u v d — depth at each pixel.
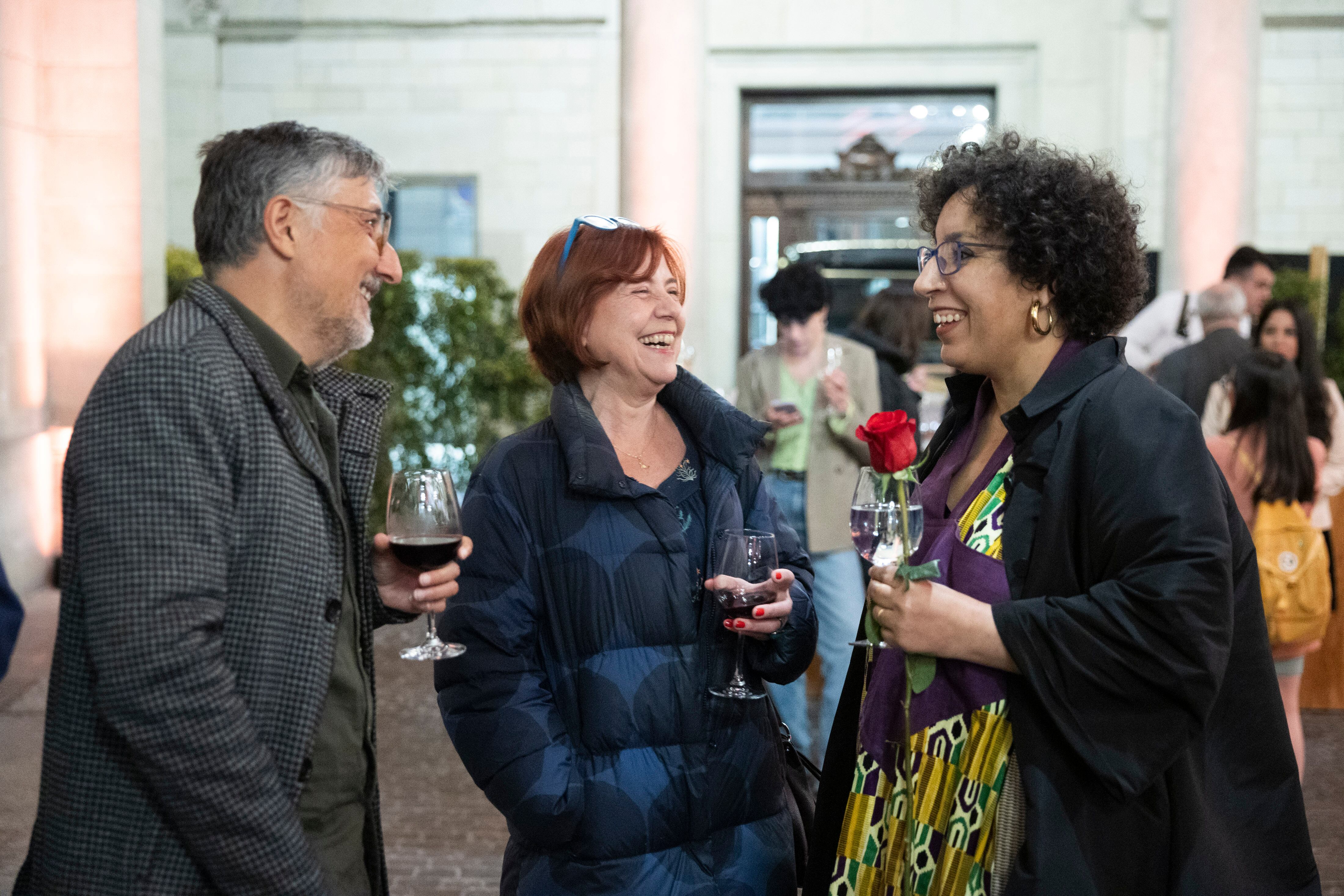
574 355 1.99
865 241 10.37
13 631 1.97
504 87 10.12
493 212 10.22
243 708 1.45
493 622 1.87
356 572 1.81
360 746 1.76
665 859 1.85
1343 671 5.10
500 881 3.48
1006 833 1.60
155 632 1.40
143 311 6.84
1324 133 9.67
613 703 1.85
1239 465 3.59
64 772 1.50
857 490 1.68
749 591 1.80
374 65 10.12
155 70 6.94
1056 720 1.54
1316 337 4.45
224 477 1.49
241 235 1.65
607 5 9.98
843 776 1.88
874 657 1.83
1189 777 1.60
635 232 1.99
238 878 1.45
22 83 6.48
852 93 10.25
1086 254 1.64
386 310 7.81
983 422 1.87
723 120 10.22
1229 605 1.53
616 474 1.88
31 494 6.74
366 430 1.83
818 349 4.46
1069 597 1.60
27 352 6.61
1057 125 9.84
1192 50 7.74
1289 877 1.67
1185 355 4.74
